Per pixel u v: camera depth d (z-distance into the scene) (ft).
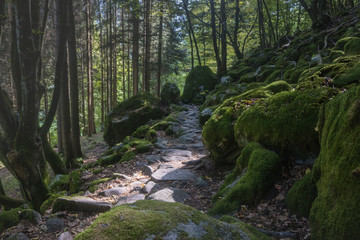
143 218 6.64
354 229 6.77
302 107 12.28
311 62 30.04
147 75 63.87
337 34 37.40
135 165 23.68
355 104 8.00
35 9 19.98
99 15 72.59
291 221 9.88
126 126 41.70
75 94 33.91
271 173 11.98
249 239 7.52
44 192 20.08
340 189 7.66
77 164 31.81
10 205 20.31
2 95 20.56
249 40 84.07
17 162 18.97
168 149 26.61
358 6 41.78
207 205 13.89
